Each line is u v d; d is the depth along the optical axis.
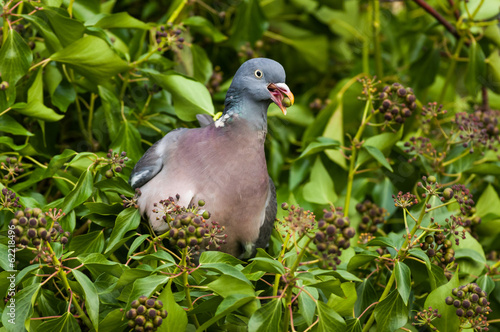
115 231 5.74
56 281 5.77
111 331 5.02
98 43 6.30
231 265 4.98
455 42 8.84
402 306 5.41
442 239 5.69
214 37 7.92
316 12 9.66
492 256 7.16
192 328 5.27
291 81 9.82
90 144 7.44
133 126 6.91
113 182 6.04
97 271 5.20
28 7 6.75
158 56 7.21
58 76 7.01
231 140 5.97
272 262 4.70
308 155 7.61
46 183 7.34
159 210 5.82
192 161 5.91
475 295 5.24
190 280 5.16
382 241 5.55
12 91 6.17
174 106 7.01
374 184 7.81
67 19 6.27
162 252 4.98
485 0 8.27
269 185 6.54
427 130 7.79
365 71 9.03
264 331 4.64
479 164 7.25
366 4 10.10
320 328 4.82
